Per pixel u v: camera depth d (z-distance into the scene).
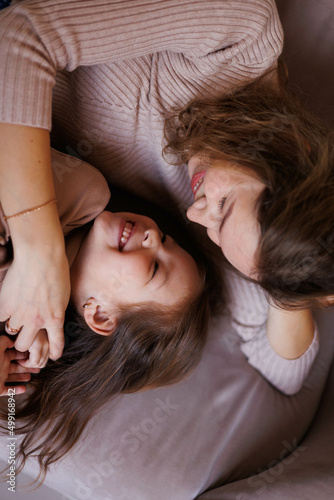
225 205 0.85
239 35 0.84
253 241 0.80
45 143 0.79
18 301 0.86
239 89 0.94
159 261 1.05
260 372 1.38
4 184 0.78
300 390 1.40
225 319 1.37
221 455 1.25
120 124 0.99
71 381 1.10
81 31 0.76
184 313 1.09
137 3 0.76
